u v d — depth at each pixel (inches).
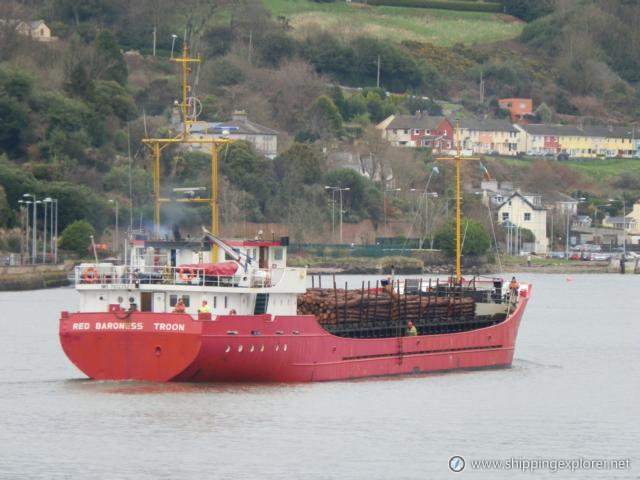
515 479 7416.3
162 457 7588.6
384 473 7411.4
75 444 7839.6
